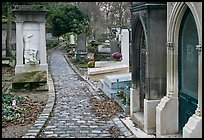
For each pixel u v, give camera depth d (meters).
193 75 7.18
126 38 20.02
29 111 10.85
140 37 9.93
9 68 24.19
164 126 8.01
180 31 7.81
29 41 16.03
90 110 11.30
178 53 7.93
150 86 8.63
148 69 8.62
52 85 16.59
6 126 9.09
